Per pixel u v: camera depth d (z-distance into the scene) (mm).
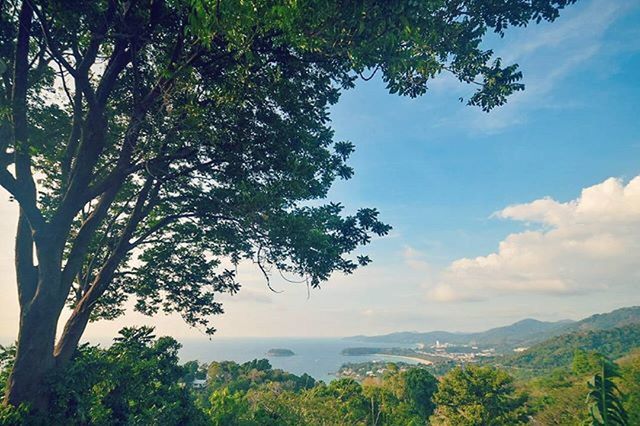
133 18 8516
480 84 9406
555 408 34844
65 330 10070
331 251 10031
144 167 10125
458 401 41156
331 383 42375
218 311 14391
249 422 18391
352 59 7324
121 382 10336
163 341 12594
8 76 8930
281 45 8523
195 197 11438
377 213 11758
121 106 10688
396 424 42875
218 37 7512
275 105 10602
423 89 9031
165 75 8086
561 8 8344
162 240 13516
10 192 8812
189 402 13234
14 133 8438
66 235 9258
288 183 9672
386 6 6012
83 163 9352
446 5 8609
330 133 12773
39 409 8133
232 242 12539
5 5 8188
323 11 5875
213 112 9523
